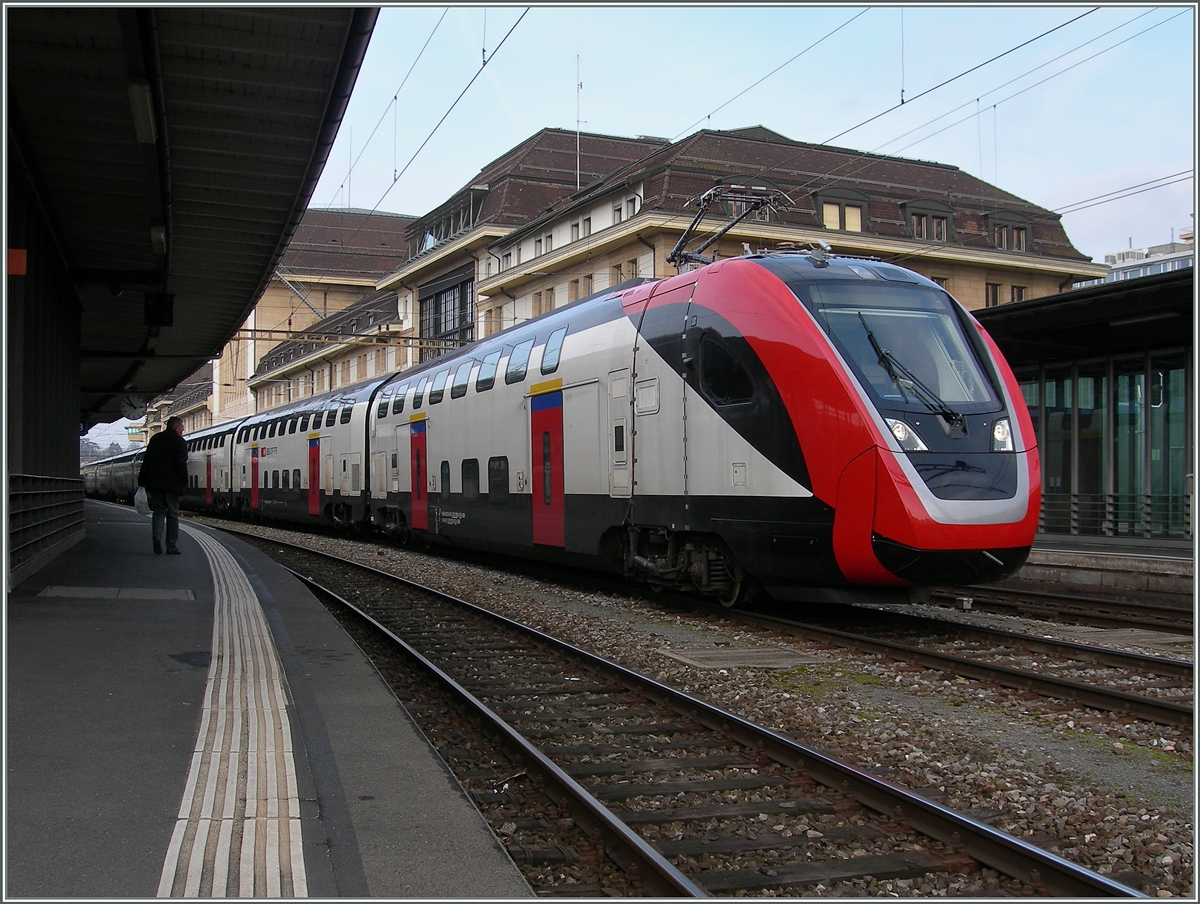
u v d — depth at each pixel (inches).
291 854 152.2
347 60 345.7
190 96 380.8
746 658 332.8
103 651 297.6
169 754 199.9
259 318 2940.5
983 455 352.8
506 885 144.7
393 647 359.3
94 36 313.9
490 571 637.9
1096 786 204.1
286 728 221.0
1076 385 813.2
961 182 1927.9
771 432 373.1
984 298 1768.0
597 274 1601.9
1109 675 309.7
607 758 227.0
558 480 520.1
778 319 375.6
